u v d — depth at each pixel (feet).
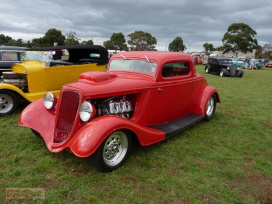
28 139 13.32
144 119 12.69
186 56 15.40
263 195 8.82
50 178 9.46
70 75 21.31
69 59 25.64
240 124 17.75
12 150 11.85
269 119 19.39
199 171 10.46
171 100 14.08
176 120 15.10
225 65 57.36
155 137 11.59
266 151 13.03
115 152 10.32
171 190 8.92
